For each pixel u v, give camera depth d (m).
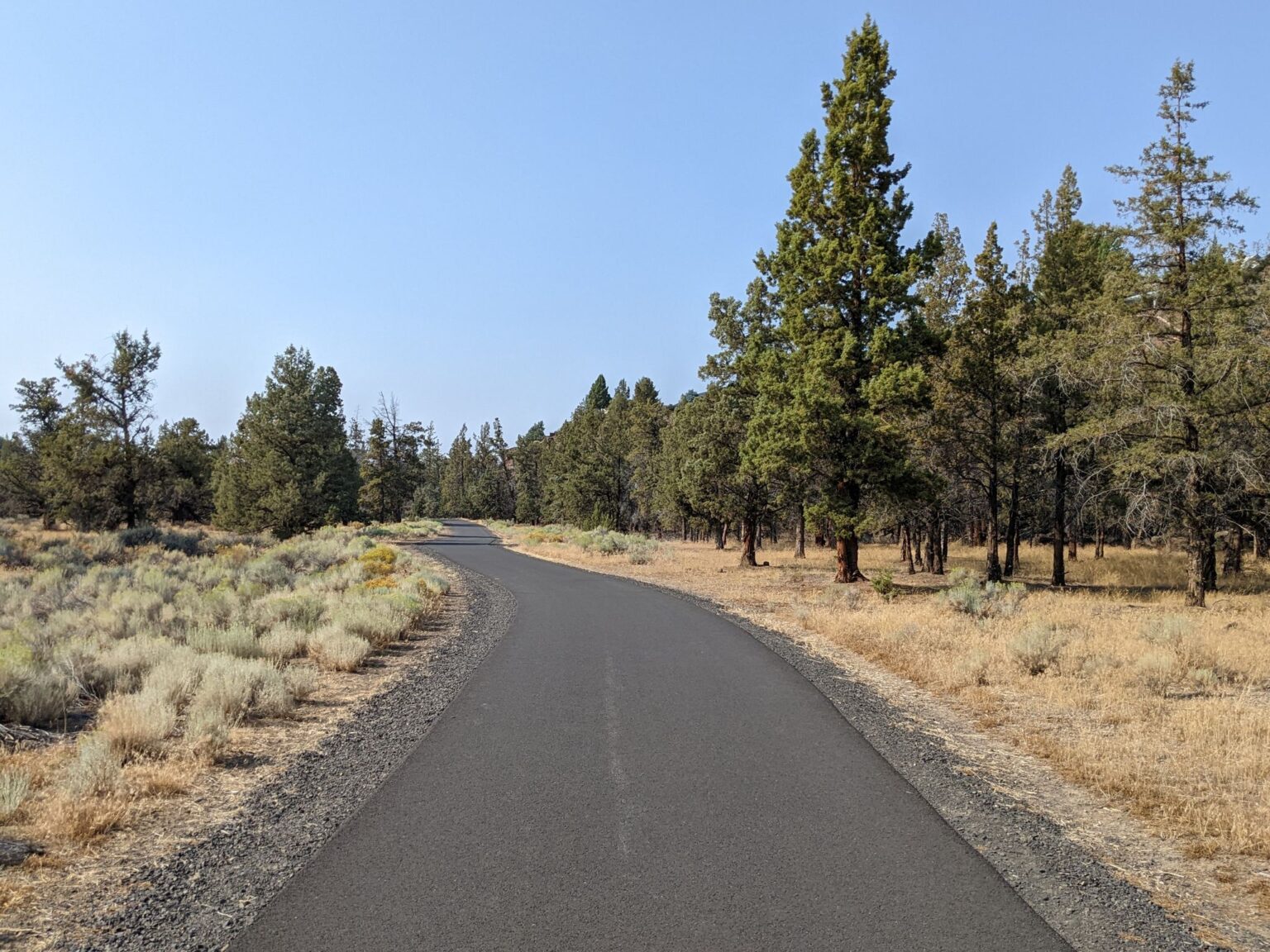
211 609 14.85
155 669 9.38
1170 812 5.96
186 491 50.97
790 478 29.30
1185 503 20.53
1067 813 6.04
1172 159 20.12
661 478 47.62
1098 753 7.44
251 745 7.72
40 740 7.63
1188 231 19.53
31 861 4.96
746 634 14.88
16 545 29.91
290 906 4.32
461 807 5.84
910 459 26.98
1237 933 4.20
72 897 4.52
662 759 7.04
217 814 5.87
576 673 11.02
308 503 45.62
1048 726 8.52
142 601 15.62
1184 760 7.19
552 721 8.36
